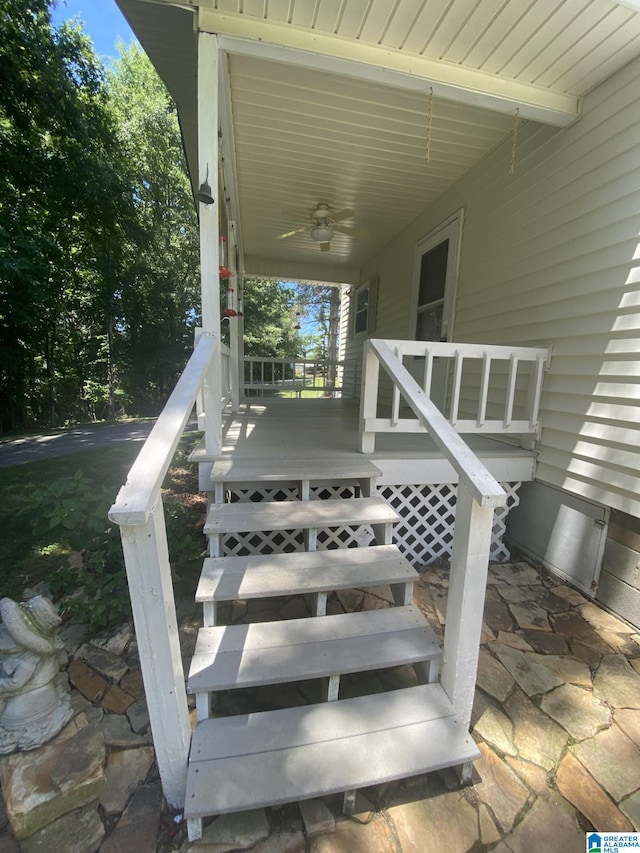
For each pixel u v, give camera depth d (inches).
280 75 106.5
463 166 150.8
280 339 924.0
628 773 58.2
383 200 181.5
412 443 124.0
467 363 155.3
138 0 81.0
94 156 409.1
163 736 49.4
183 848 48.0
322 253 264.1
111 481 192.4
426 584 107.1
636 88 88.4
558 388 111.2
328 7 79.2
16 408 519.2
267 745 53.3
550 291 114.0
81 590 94.0
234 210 166.1
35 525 93.6
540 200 117.2
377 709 59.0
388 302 239.6
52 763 53.3
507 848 48.9
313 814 51.9
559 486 111.3
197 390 69.6
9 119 363.3
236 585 68.2
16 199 395.9
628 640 86.8
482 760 59.5
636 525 92.0
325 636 64.9
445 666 61.3
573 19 80.2
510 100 97.7
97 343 619.2
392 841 49.3
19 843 48.4
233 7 80.7
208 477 102.4
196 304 642.8
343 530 108.3
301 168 154.7
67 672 72.2
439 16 80.7
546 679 75.0
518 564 120.0
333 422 173.2
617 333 93.8
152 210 593.6
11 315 422.3
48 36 353.7
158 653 47.2
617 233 93.4
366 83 108.4
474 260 151.0
